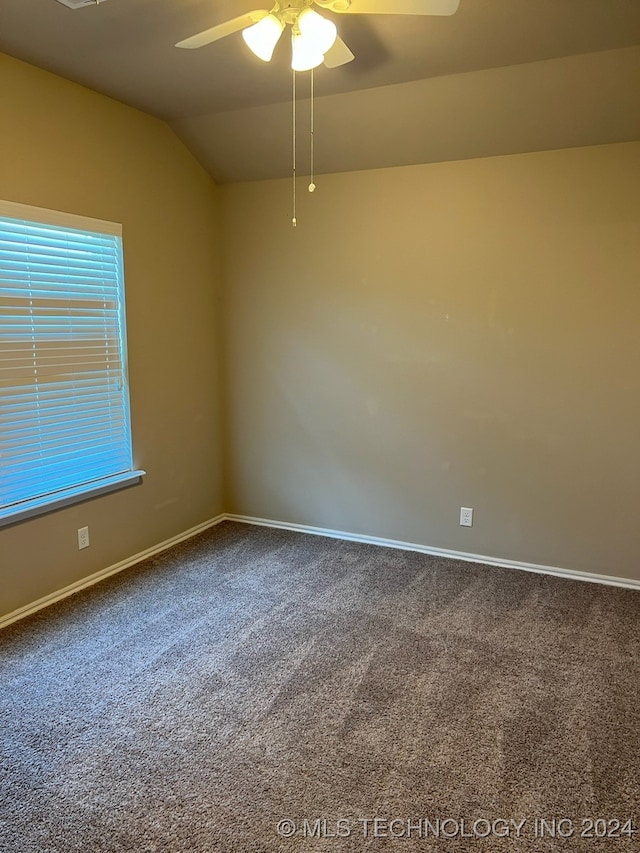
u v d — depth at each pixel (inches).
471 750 77.3
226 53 99.9
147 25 90.7
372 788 71.0
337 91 117.0
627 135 113.2
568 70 102.9
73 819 66.6
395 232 137.8
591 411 125.2
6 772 73.4
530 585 127.3
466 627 109.2
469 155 126.8
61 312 115.5
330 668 96.2
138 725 82.1
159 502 145.7
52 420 116.1
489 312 131.3
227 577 131.0
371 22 88.4
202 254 154.2
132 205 129.8
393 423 145.4
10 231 104.3
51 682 92.0
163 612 114.7
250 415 163.5
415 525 146.9
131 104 125.5
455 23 88.5
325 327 149.5
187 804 68.6
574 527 130.3
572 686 91.1
